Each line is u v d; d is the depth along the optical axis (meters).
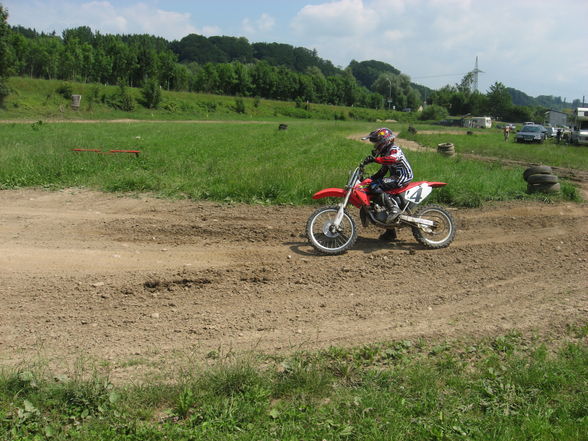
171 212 8.91
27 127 33.44
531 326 4.98
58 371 3.92
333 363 4.12
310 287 5.84
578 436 3.22
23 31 157.88
